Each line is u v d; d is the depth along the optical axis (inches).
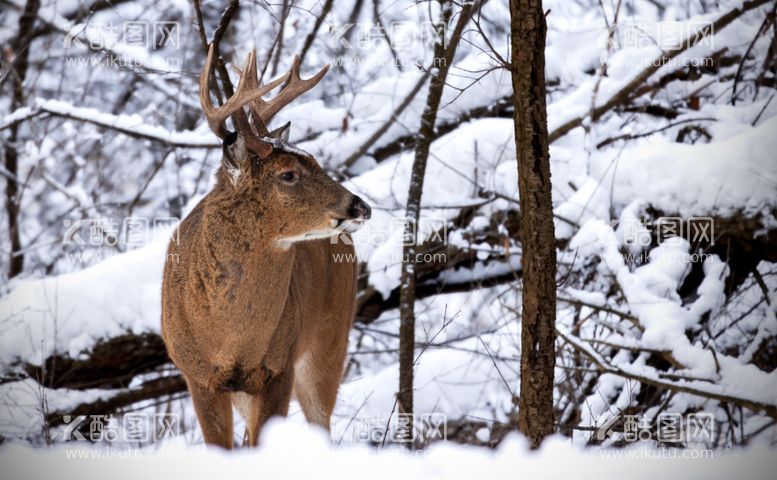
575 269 462.3
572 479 267.4
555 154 512.1
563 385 429.4
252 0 503.8
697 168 454.6
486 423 488.4
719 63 550.6
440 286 503.2
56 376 460.1
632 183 472.7
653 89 540.1
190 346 331.0
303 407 407.5
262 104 359.3
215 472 264.5
